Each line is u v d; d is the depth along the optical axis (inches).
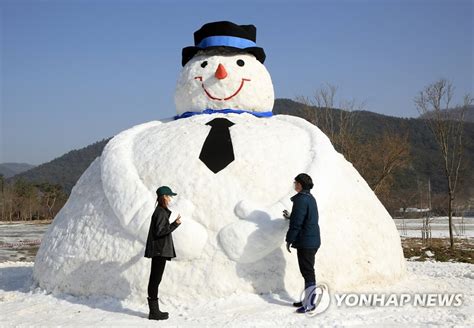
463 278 329.7
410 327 204.1
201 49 322.7
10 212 2208.4
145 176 264.8
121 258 245.6
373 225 281.9
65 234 274.2
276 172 261.6
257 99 316.5
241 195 251.1
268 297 235.0
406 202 1246.9
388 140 1160.2
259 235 237.1
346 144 997.8
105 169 273.0
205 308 225.8
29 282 295.9
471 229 1018.1
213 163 261.6
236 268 237.0
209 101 311.3
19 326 206.7
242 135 277.7
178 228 237.3
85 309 233.6
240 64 315.6
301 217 221.6
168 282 235.9
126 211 249.4
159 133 291.4
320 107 1023.0
